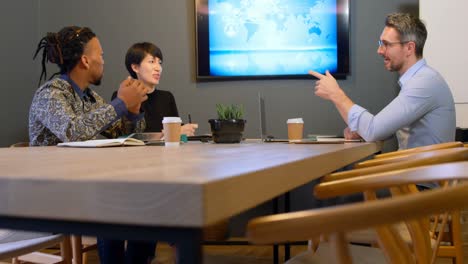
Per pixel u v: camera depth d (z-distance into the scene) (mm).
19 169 672
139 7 3947
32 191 514
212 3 3785
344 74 3668
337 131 3705
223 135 1964
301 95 3754
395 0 3633
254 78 3777
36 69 4074
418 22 2521
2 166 750
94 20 4004
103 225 495
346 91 3721
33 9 4031
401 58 2547
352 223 465
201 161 837
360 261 1150
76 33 2254
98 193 481
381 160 1196
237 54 3781
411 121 2322
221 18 3783
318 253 1219
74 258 1982
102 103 2467
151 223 463
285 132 3768
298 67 3729
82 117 1923
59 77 2225
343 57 3672
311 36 3705
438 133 2354
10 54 3781
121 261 1739
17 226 534
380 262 1143
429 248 926
